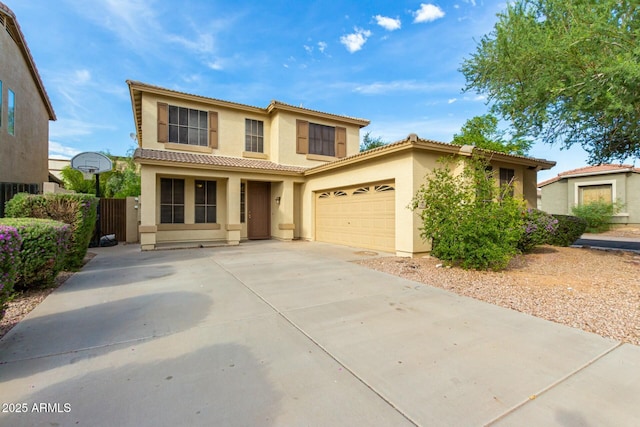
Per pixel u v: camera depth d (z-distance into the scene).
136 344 3.37
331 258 8.98
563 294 5.24
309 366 2.92
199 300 4.97
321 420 2.17
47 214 6.92
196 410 2.27
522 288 5.62
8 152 11.30
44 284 5.52
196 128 13.81
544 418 2.20
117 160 24.92
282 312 4.41
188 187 12.84
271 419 2.18
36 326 3.86
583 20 6.38
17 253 3.43
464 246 7.01
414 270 7.18
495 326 3.90
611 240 16.06
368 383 2.64
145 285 5.91
